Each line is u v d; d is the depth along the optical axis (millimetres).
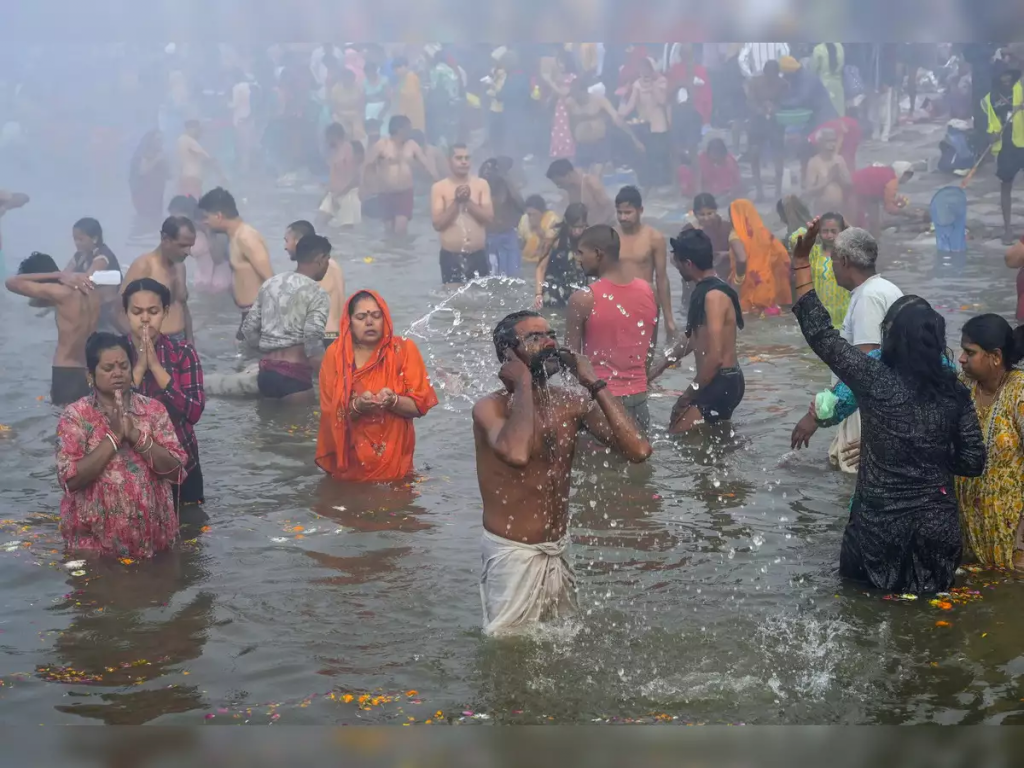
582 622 5113
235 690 4625
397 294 12727
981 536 5598
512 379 4746
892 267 12953
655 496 6754
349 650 4941
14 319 11906
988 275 12312
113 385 5852
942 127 22031
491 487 4871
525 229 14422
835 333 5344
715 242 11945
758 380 9195
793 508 6520
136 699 4559
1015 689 4508
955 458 5316
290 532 6324
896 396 5199
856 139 16547
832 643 4902
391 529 6352
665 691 4535
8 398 9078
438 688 4602
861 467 5449
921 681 4586
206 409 8789
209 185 21688
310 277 8922
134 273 8984
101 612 5352
